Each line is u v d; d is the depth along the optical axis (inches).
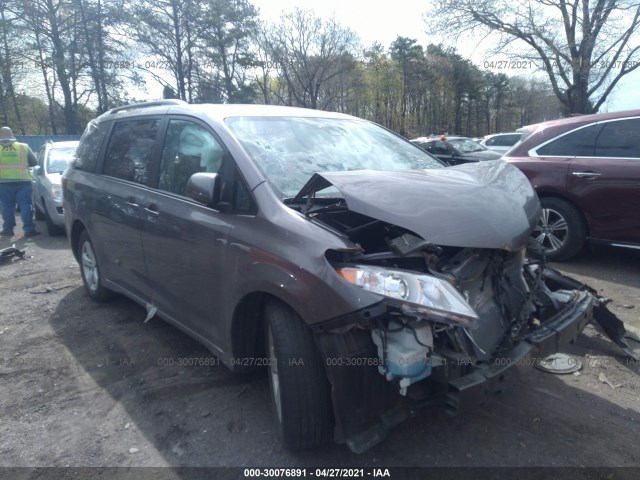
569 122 240.1
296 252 100.2
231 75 1451.8
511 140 712.4
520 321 112.9
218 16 1331.2
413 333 90.2
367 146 151.2
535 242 129.0
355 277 92.2
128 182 165.9
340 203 114.2
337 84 1549.0
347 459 107.4
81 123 1508.4
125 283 174.4
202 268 125.8
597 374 138.8
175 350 161.6
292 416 100.3
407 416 96.2
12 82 1406.3
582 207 227.5
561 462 104.7
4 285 240.7
